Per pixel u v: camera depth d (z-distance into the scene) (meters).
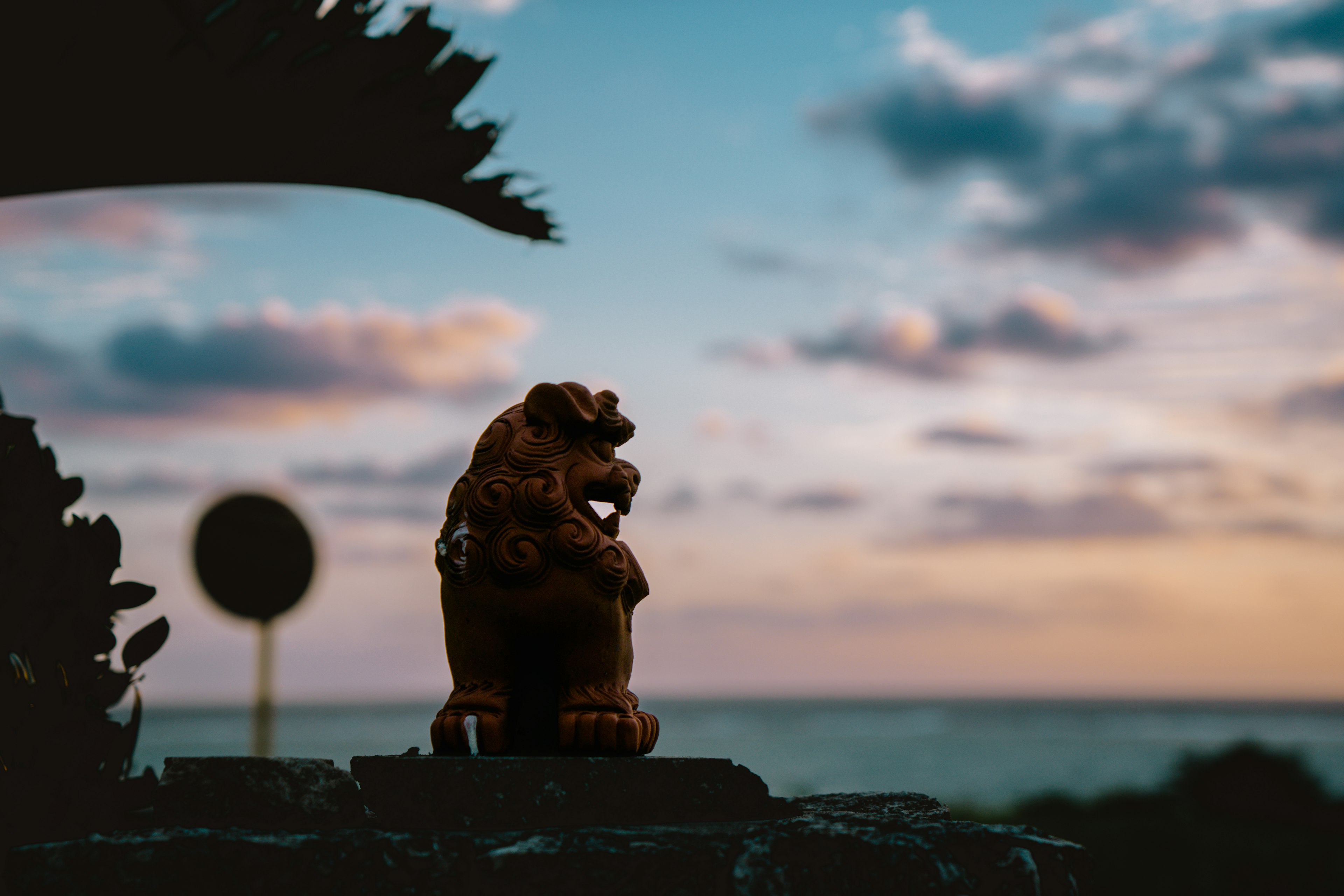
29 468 2.69
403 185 3.26
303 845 1.76
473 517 2.16
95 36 2.51
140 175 2.96
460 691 2.17
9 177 2.81
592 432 2.25
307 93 2.86
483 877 1.78
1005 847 1.91
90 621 2.70
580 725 2.07
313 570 6.16
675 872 1.81
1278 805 10.82
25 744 2.54
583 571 2.12
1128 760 29.34
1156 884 7.43
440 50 3.00
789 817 2.13
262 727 5.90
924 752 35.53
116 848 1.73
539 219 3.36
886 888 1.85
